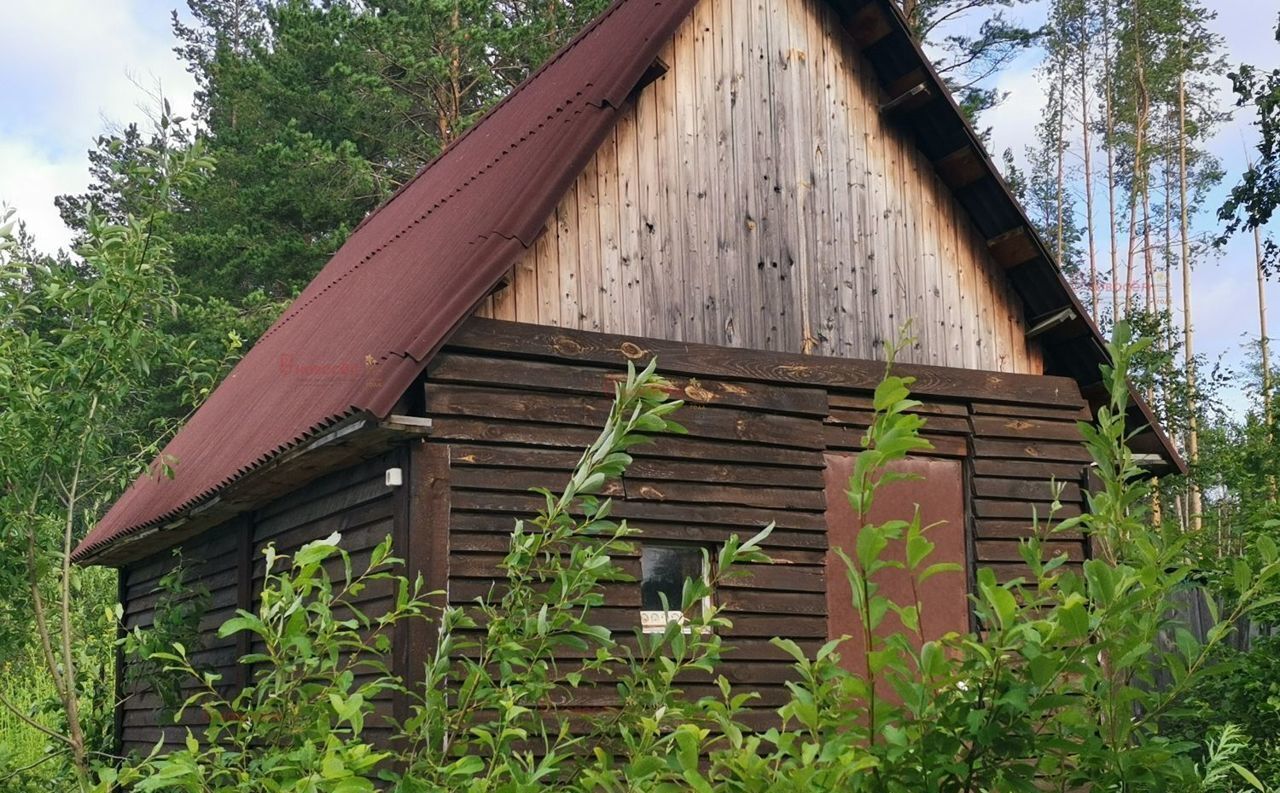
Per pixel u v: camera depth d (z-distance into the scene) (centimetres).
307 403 913
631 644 866
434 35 2547
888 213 1088
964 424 1070
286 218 2738
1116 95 4212
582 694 834
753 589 934
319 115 2773
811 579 959
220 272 2686
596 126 900
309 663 468
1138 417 1110
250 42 2950
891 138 1104
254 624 454
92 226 974
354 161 2584
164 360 1102
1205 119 4212
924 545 298
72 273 991
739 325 991
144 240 989
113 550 1305
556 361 882
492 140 1216
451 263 876
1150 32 4122
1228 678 819
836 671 314
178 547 1212
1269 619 849
